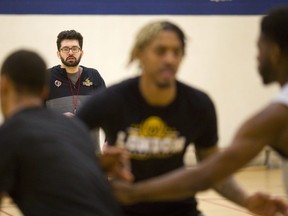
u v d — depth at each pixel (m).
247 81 12.10
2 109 2.85
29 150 2.57
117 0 11.23
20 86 2.77
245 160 2.48
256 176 11.02
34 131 2.61
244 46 12.05
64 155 2.61
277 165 12.01
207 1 11.78
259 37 2.67
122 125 3.38
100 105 3.37
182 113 3.41
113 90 3.39
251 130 2.47
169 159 3.43
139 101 3.36
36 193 2.55
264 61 2.65
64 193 2.54
